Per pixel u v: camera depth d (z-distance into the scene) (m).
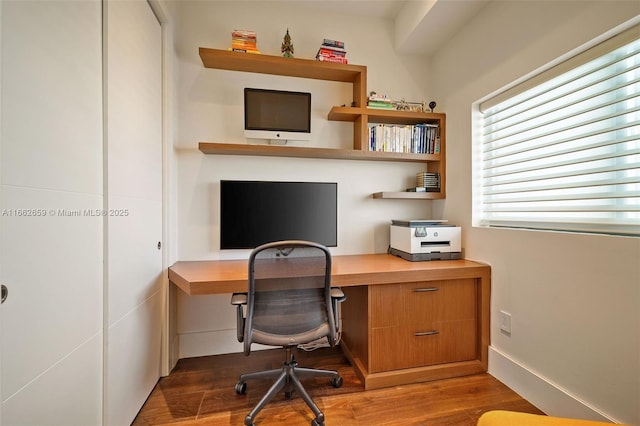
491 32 1.78
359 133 2.13
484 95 1.85
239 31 1.90
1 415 0.68
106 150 1.12
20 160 0.74
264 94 1.99
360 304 1.78
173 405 1.49
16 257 0.72
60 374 0.87
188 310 2.00
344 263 1.88
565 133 1.45
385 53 2.33
